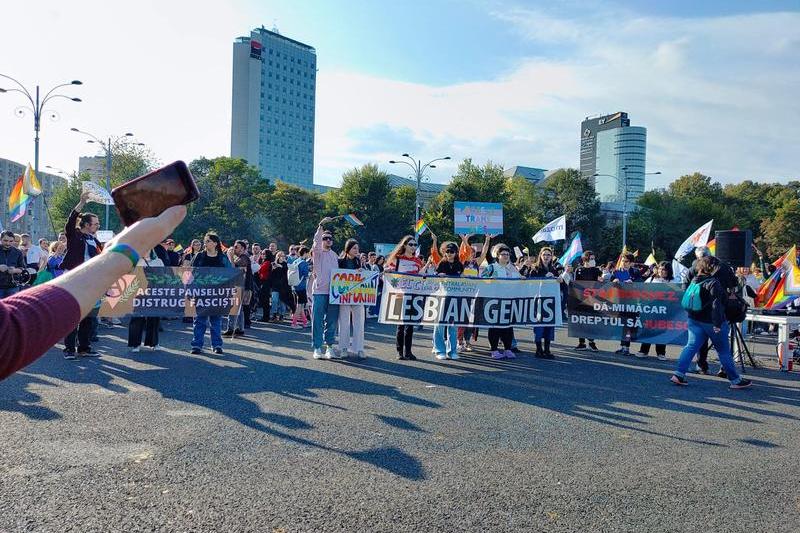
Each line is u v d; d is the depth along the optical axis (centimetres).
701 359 957
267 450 486
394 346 1167
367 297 985
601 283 1149
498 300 1018
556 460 483
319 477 429
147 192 116
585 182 6719
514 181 7119
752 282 1537
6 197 10912
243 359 937
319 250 964
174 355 959
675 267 1506
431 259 1381
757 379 903
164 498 384
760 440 560
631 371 938
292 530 343
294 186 6041
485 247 1205
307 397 679
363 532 343
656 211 7000
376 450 494
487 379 825
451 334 1019
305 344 1146
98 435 515
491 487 419
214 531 339
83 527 340
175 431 532
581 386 797
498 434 552
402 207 5612
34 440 496
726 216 7044
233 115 19200
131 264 107
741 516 381
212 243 998
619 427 591
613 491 418
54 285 98
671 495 414
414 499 393
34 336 89
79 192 5303
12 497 379
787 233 6225
